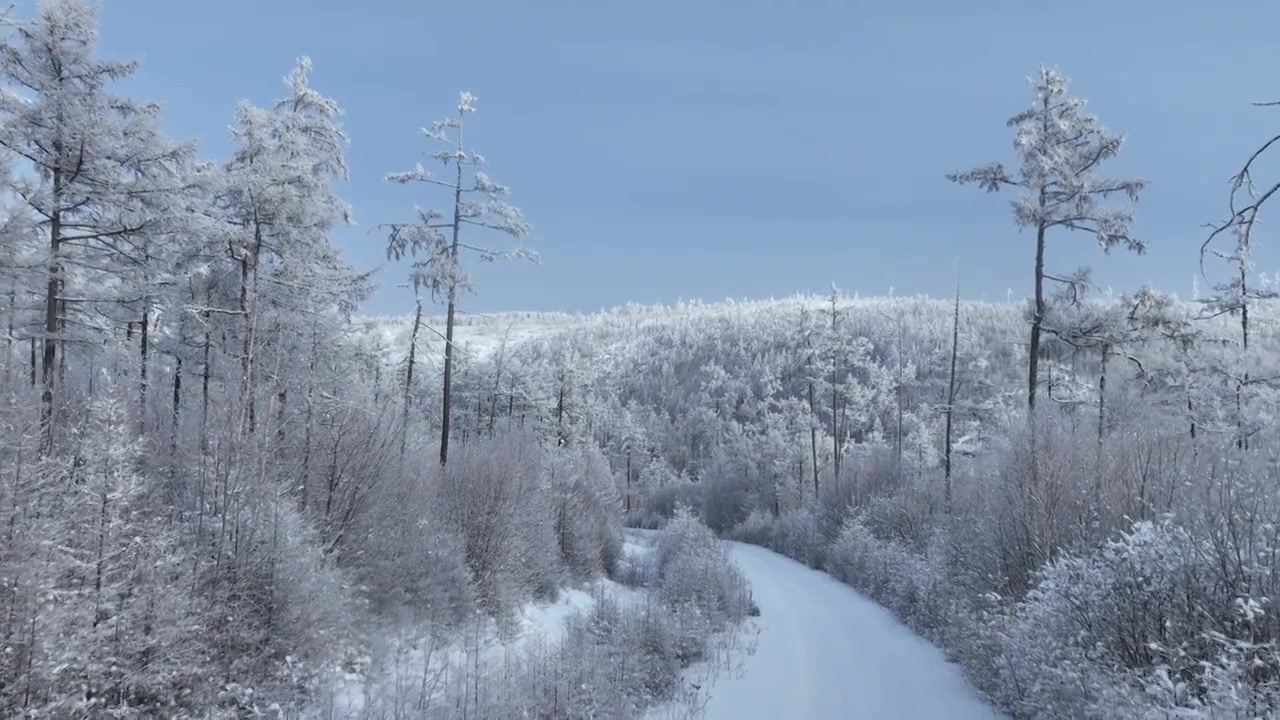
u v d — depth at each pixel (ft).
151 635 32.30
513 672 38.32
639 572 99.30
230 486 40.93
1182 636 29.37
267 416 46.39
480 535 63.62
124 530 33.99
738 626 61.31
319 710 34.01
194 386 66.85
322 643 39.29
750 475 210.38
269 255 64.23
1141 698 26.14
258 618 38.09
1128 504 46.85
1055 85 66.49
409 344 89.92
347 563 50.70
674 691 41.70
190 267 63.26
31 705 27.02
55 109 44.98
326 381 57.93
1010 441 57.52
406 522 59.11
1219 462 41.78
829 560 111.24
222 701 33.32
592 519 100.99
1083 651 32.09
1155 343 70.49
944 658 50.80
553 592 71.87
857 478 132.05
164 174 51.42
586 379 189.88
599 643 47.60
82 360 55.21
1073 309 67.36
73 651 28.37
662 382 462.60
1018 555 51.96
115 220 49.29
